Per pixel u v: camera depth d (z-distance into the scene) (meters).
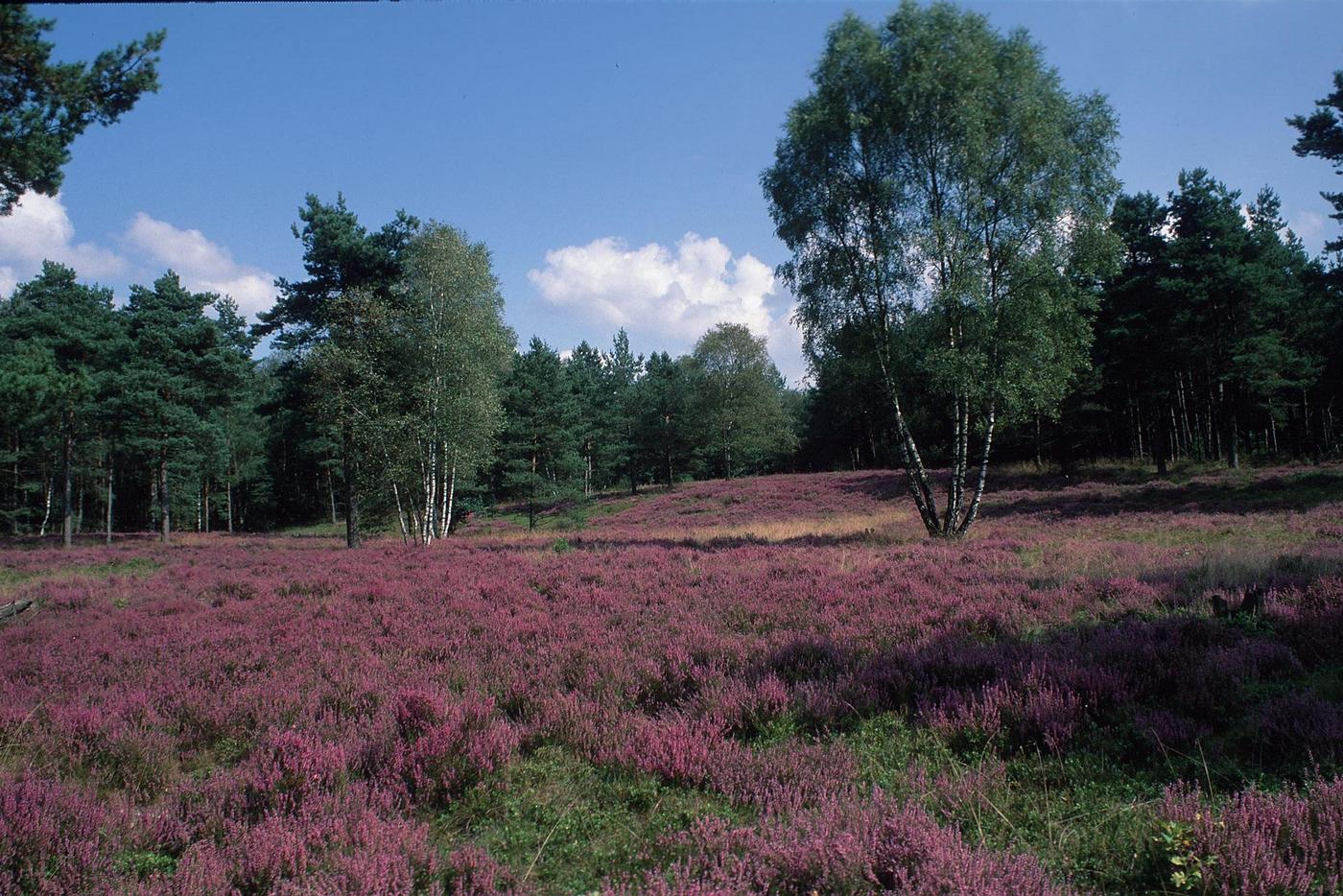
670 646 7.58
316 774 4.45
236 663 7.85
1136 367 37.75
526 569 15.09
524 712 5.99
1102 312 38.69
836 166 22.02
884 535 22.69
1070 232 20.47
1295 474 29.67
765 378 71.06
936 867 3.03
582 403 71.69
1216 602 7.70
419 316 30.91
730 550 18.36
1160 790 4.08
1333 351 38.41
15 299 45.19
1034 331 19.97
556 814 4.19
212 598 13.73
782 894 3.13
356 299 28.12
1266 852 3.16
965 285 19.78
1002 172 20.66
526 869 3.60
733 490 53.69
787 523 32.88
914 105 20.16
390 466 29.75
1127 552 14.23
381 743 5.06
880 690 5.96
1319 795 3.53
